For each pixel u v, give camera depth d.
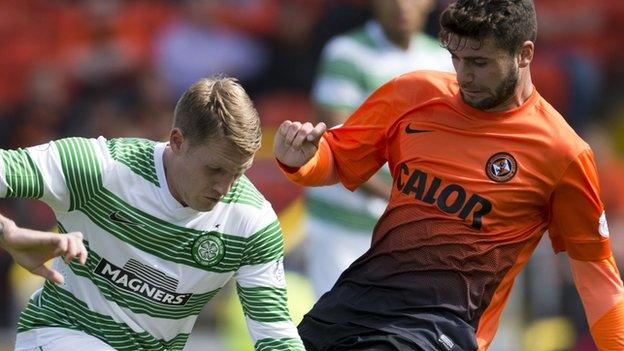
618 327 16.86
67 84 44.88
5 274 35.72
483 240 16.39
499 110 16.45
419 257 16.53
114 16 47.09
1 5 48.19
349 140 17.67
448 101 16.78
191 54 45.22
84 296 15.96
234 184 15.78
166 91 43.91
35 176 15.10
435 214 16.53
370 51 26.75
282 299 16.06
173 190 15.48
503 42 15.77
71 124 42.94
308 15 45.22
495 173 16.36
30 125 43.19
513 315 31.16
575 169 16.27
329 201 27.23
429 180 16.64
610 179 40.66
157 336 16.28
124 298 15.91
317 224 27.48
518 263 16.62
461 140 16.59
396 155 17.22
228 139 14.74
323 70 27.16
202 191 15.09
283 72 45.12
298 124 16.42
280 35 45.19
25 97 44.59
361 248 27.17
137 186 15.52
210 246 15.72
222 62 45.12
